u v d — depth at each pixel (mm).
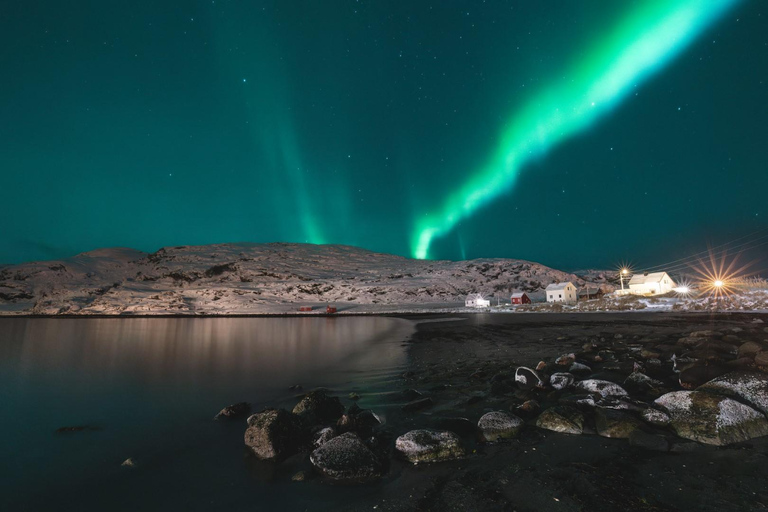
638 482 4695
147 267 125188
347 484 5207
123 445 7105
